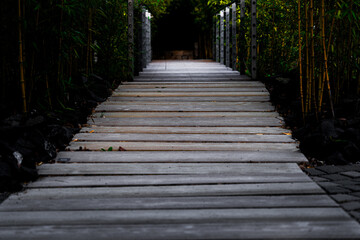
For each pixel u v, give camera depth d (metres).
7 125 3.34
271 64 6.38
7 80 3.78
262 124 4.43
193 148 3.71
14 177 2.89
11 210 2.42
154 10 10.92
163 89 5.78
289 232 2.09
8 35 3.47
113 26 5.68
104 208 2.45
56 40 4.08
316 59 4.52
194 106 5.03
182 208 2.45
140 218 2.29
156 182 2.92
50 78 4.28
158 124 4.43
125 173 3.12
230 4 8.00
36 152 3.35
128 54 6.16
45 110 4.18
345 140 3.52
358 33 4.07
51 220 2.27
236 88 5.78
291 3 5.30
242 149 3.71
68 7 3.74
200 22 13.62
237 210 2.40
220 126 4.39
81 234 2.09
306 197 2.60
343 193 2.66
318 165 3.39
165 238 2.04
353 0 3.70
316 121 3.99
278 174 3.08
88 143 3.83
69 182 2.93
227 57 9.07
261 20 6.42
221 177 3.01
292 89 5.09
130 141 3.93
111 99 5.32
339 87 4.45
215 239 2.03
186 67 9.31
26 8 3.57
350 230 2.11
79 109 4.79
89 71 5.83
